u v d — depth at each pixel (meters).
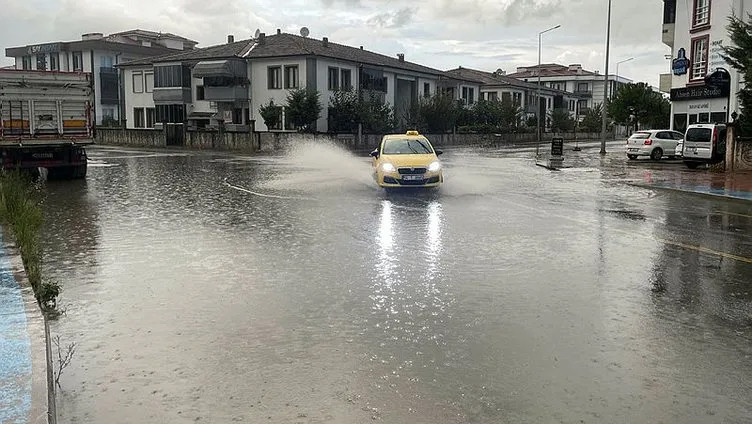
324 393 4.55
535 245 10.16
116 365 5.10
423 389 4.61
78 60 76.94
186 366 5.07
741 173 24.98
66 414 4.25
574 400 4.42
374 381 4.75
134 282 7.79
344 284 7.64
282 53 49.44
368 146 49.62
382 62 57.72
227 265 8.73
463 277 7.99
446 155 41.03
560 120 84.25
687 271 8.33
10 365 4.46
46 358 4.61
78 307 6.73
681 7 38.22
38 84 20.73
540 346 5.48
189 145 47.25
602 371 4.93
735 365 5.06
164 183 20.75
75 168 21.94
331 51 53.03
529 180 22.33
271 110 47.16
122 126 60.16
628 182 21.53
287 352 5.36
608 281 7.77
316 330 5.93
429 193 17.70
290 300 6.95
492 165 30.56
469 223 12.40
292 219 12.98
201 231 11.56
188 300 6.97
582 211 14.29
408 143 18.86
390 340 5.65
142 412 4.28
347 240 10.61
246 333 5.86
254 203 15.59
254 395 4.52
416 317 6.32
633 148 35.53
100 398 4.50
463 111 67.31
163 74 55.91
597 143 70.94
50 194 17.61
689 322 6.16
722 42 34.31
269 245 10.19
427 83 65.56
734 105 33.31
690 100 37.22
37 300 6.26
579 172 26.31
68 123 21.48
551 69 129.12
